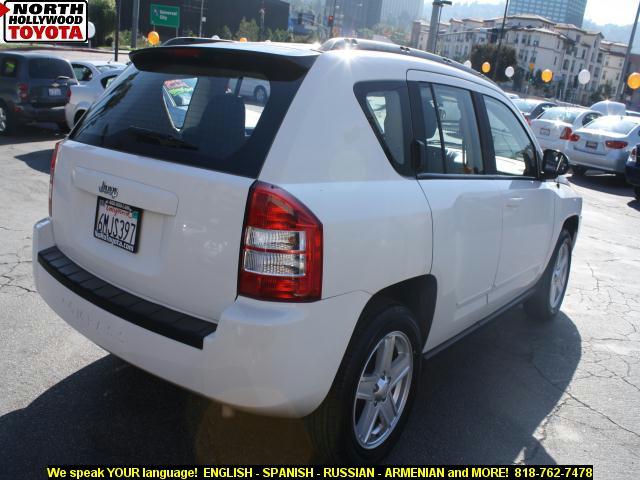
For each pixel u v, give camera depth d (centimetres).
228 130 249
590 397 388
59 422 302
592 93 12244
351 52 277
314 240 229
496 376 405
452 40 13538
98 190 275
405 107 296
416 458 303
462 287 335
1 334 388
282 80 254
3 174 866
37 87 1216
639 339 496
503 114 395
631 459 321
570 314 545
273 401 231
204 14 8556
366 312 268
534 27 12512
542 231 433
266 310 227
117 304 256
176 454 285
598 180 1516
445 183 315
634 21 2948
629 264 738
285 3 10094
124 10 7425
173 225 246
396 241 268
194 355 234
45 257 303
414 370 304
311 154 241
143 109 280
